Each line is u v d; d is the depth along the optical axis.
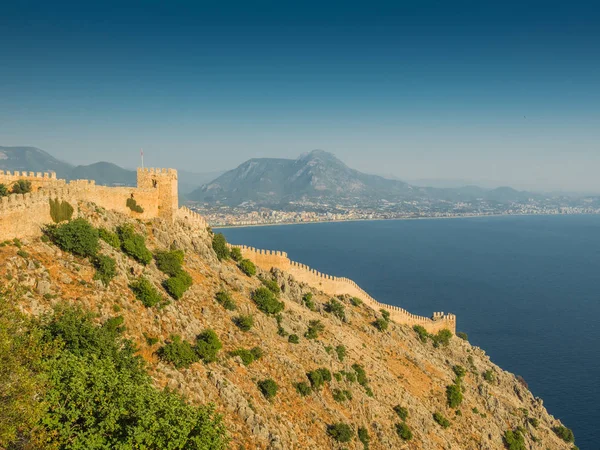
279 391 63.56
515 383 121.00
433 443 79.62
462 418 93.62
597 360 154.12
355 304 117.00
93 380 34.12
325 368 74.56
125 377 36.44
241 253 104.50
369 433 71.19
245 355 63.41
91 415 32.09
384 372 90.12
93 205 68.38
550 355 158.25
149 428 32.34
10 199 49.78
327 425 64.19
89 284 51.53
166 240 76.88
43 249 51.66
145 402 34.88
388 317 118.88
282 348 73.69
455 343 129.62
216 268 83.00
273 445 51.53
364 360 89.50
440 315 137.00
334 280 118.06
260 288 82.69
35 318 39.88
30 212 52.78
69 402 32.41
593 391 132.62
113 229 67.25
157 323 55.50
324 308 104.69
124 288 56.09
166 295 62.53
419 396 91.06
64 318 40.69
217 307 70.94
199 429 35.12
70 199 61.59
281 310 85.31
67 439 30.97
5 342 29.41
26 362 32.16
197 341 58.28
